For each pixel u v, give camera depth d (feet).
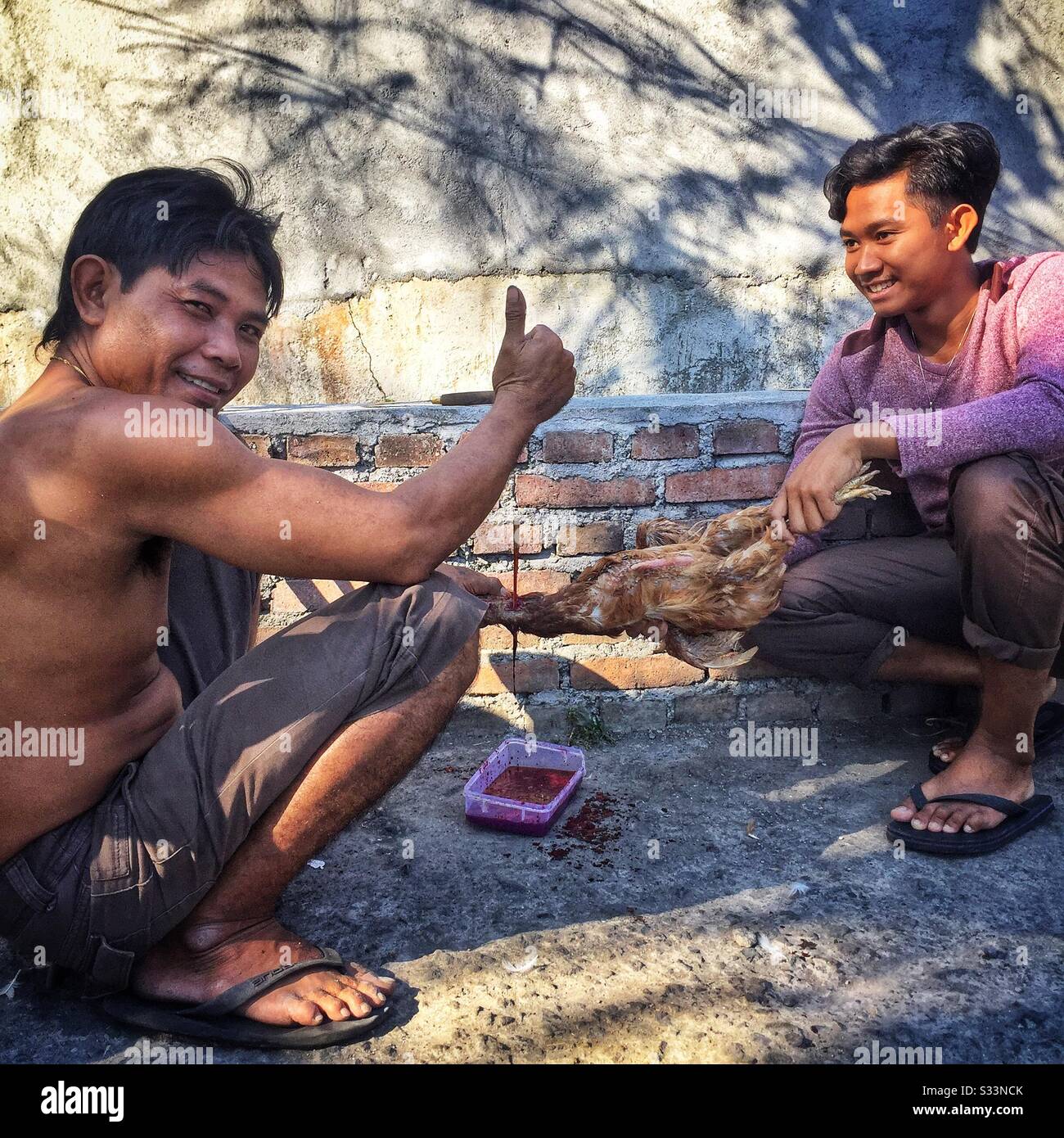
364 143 11.98
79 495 4.30
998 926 6.02
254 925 5.31
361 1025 5.05
